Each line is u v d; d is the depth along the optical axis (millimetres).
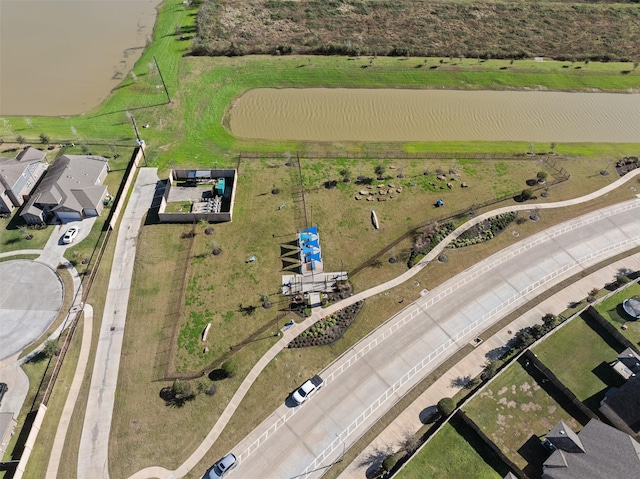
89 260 68875
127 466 50219
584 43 123750
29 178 77375
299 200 78500
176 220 74562
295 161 86125
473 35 124938
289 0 136750
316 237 70750
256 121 95500
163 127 92500
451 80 107688
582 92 107250
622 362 56844
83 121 93188
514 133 95562
